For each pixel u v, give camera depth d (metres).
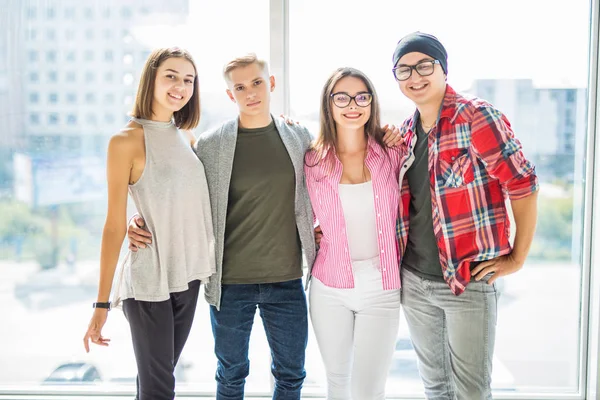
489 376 1.96
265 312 2.19
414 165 2.02
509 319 2.69
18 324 2.76
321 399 2.71
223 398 2.19
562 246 2.64
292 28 2.58
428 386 2.16
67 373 2.77
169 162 1.96
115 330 2.74
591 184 2.57
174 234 1.98
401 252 2.10
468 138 1.86
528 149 2.60
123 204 1.92
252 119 2.11
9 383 2.78
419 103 1.94
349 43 2.57
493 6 2.54
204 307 2.73
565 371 2.69
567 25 2.54
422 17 2.55
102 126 2.66
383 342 2.04
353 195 2.01
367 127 2.09
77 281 2.73
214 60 2.60
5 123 2.67
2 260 2.73
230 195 2.11
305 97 2.60
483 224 1.88
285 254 2.12
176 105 1.97
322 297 2.07
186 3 2.58
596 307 2.56
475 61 2.56
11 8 2.62
